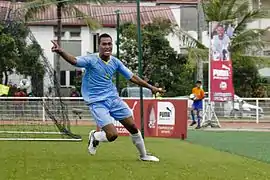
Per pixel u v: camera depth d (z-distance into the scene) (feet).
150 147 70.85
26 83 98.94
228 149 70.69
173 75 207.10
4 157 55.93
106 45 50.72
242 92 201.26
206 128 119.24
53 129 94.94
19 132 88.02
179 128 87.76
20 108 102.32
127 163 51.31
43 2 179.52
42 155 58.23
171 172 45.55
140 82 52.75
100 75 50.72
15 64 98.48
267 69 220.02
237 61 183.93
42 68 88.89
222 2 180.24
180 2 251.80
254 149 71.31
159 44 207.82
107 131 50.85
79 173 44.16
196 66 182.29
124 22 225.15
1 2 231.50
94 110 50.93
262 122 134.41
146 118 88.17
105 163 51.24
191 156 59.36
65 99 123.85
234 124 132.87
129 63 208.23
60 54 49.44
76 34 242.99
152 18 236.02
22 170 45.83
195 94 118.83
